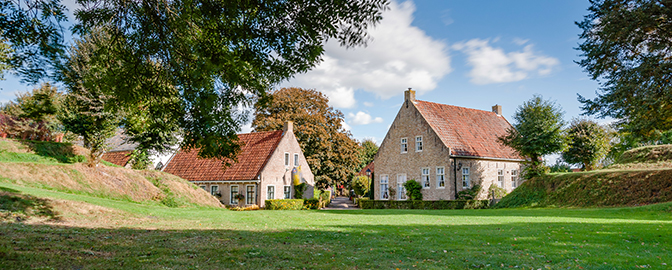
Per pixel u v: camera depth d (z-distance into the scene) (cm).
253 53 652
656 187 1980
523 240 910
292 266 622
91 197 1644
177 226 1152
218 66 611
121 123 2048
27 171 1686
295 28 626
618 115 1577
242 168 3123
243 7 595
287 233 1031
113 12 677
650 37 1420
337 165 4034
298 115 3872
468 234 1034
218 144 709
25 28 659
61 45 682
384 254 738
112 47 696
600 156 3375
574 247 802
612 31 1455
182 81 688
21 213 1096
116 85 675
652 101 1360
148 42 689
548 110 2631
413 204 3014
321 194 4050
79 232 886
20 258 564
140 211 1501
